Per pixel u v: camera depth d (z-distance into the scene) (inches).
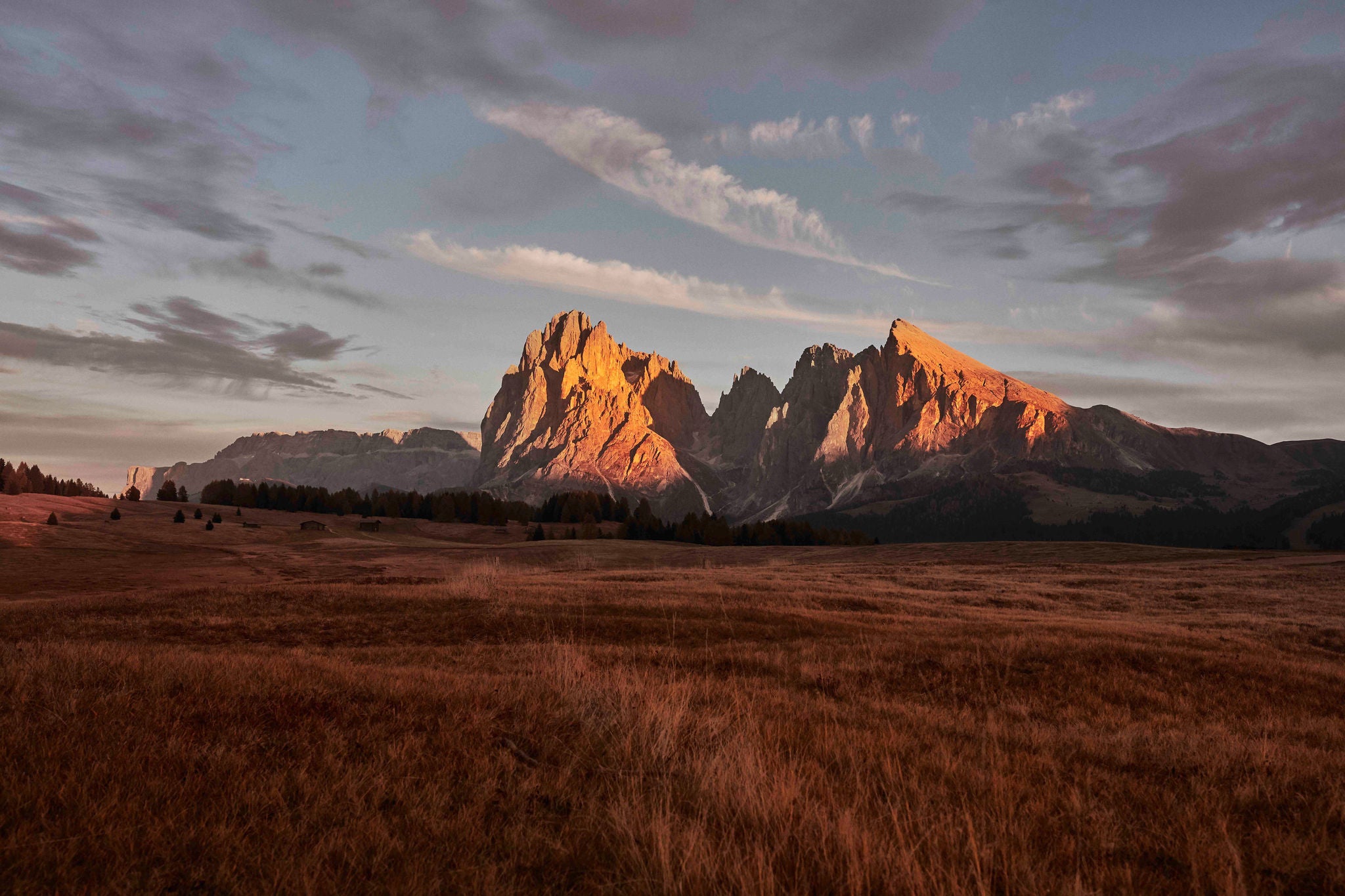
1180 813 248.8
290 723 286.2
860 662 685.9
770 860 178.1
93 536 4333.2
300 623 1002.1
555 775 250.5
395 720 301.1
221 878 163.6
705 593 1352.1
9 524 4264.3
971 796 252.1
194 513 5890.8
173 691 322.7
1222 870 193.9
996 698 581.3
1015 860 188.9
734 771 243.8
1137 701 610.2
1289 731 487.8
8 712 269.4
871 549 4015.8
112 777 213.3
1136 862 205.9
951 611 1258.0
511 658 649.0
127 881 160.4
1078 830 226.2
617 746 281.9
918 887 167.6
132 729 257.1
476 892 163.9
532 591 1354.6
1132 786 283.9
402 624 1010.7
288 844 181.6
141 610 1109.7
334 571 3459.6
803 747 305.7
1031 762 311.0
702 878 168.4
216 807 199.0
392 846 182.4
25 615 1067.9
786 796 218.1
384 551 4478.3
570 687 376.8
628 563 3951.8
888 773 262.1
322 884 162.2
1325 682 694.5
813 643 838.5
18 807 189.0
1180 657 738.2
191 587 1365.7
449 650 748.6
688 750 280.5
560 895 167.5
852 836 184.1
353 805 206.8
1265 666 726.5
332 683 366.0
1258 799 274.5
